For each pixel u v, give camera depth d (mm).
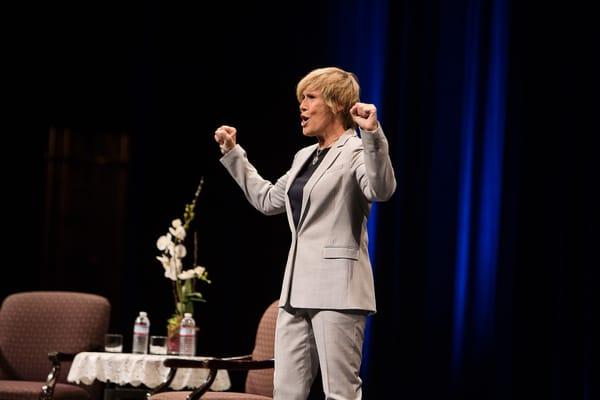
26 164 11922
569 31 8719
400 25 9977
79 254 12383
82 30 11859
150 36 11555
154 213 11445
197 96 11430
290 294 5207
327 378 5031
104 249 12484
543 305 8625
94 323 8836
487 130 9227
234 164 5910
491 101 9227
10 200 11859
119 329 11719
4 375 8727
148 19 11570
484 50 9312
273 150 10969
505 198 8930
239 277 11078
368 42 10164
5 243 11836
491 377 8961
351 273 5066
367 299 5105
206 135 11359
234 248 11109
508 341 8750
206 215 11297
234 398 7074
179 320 8305
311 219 5191
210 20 11406
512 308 8750
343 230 5125
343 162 5188
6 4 11625
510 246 8836
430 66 9727
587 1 8617
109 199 12555
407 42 9844
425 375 9445
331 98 5352
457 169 9422
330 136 5410
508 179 8938
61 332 8805
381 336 9742
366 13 10227
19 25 11711
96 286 12391
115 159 12555
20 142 11867
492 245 9078
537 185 8773
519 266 8781
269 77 11047
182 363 6758
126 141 12539
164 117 11508
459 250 9305
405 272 9664
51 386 7719
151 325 11328
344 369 5043
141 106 11586
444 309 9406
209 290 11195
